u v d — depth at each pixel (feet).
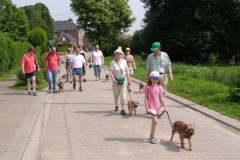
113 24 161.07
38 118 28.09
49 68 43.01
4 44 63.62
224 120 26.94
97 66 59.98
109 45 169.27
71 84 53.67
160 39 143.84
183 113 31.01
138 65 101.71
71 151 19.36
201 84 51.19
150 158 18.35
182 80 58.90
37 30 110.01
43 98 36.94
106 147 20.22
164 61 28.94
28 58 39.09
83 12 154.51
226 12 130.31
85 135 22.85
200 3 130.52
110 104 35.04
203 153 19.38
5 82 53.98
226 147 20.59
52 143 20.93
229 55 135.23
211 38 129.70
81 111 31.17
